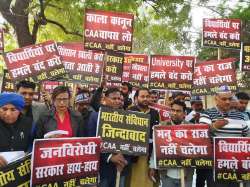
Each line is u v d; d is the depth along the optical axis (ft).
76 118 7.03
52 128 6.75
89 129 7.50
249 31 27.32
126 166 8.15
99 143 6.36
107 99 7.84
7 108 5.93
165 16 21.11
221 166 7.60
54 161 6.07
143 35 22.29
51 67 9.66
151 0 20.79
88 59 11.17
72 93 10.95
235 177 7.61
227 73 12.04
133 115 7.45
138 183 8.34
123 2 18.10
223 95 7.97
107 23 11.03
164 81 11.76
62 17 20.76
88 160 6.30
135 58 14.79
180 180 7.92
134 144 7.43
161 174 8.07
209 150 7.64
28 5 19.10
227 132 7.91
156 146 7.66
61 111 6.88
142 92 8.57
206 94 12.10
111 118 7.33
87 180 6.30
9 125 6.07
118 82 11.80
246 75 31.07
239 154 7.59
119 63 11.84
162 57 11.80
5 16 19.19
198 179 9.03
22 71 9.54
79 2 19.19
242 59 13.24
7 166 5.86
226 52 30.68
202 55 33.24
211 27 13.33
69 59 11.09
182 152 7.64
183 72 11.74
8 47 21.80
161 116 11.10
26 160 5.97
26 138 6.19
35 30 19.80
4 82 11.69
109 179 7.84
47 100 9.57
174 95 11.73
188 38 28.14
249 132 8.10
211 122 8.04
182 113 8.18
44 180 6.02
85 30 10.97
